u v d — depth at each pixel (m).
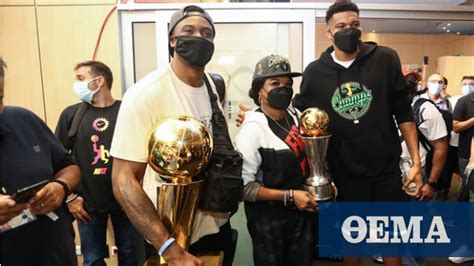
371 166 1.42
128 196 0.88
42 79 2.18
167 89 0.99
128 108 0.94
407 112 1.50
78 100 2.19
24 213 0.95
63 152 1.19
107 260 2.22
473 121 2.77
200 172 0.92
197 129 0.87
